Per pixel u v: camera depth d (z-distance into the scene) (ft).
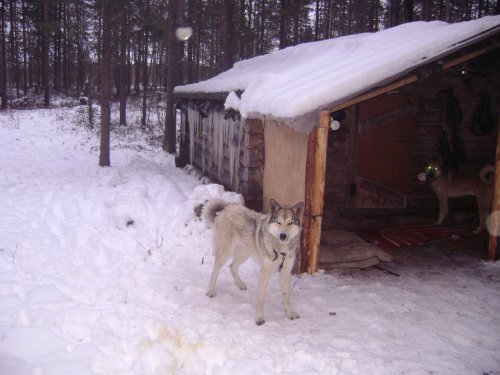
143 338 13.84
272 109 20.61
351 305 17.34
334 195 29.86
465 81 29.96
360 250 22.09
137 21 44.09
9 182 35.53
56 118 77.36
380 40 25.57
